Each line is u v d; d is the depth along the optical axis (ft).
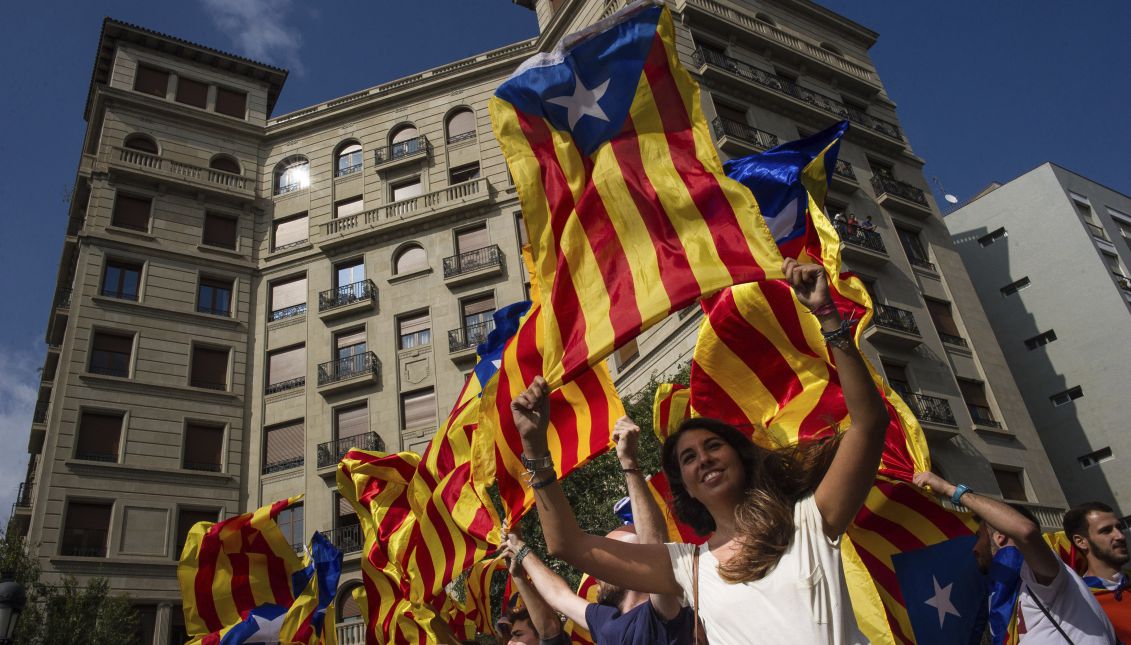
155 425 83.30
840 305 16.48
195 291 93.25
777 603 7.25
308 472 85.15
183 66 106.93
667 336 74.33
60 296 108.58
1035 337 106.52
